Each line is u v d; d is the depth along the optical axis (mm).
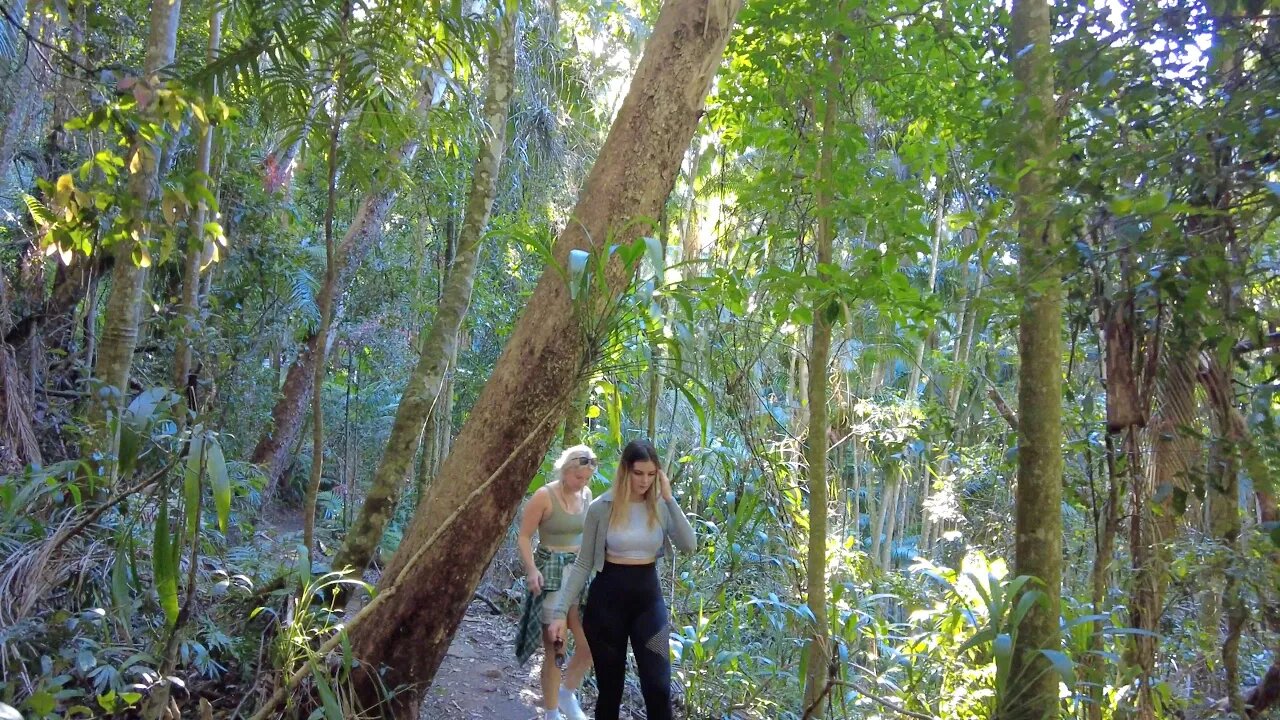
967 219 2654
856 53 4344
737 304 3910
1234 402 2857
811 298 3633
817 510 3875
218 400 7113
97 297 5984
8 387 4266
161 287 7375
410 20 4000
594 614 3625
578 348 3498
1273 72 2148
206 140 4984
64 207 3355
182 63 3727
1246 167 2066
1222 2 2203
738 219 5820
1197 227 2283
